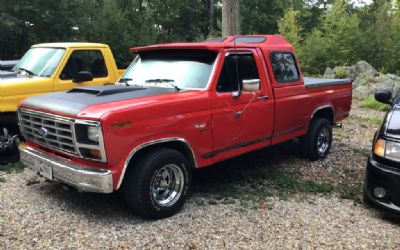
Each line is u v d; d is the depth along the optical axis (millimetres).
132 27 26328
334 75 18422
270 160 7629
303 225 4961
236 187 6164
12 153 6957
